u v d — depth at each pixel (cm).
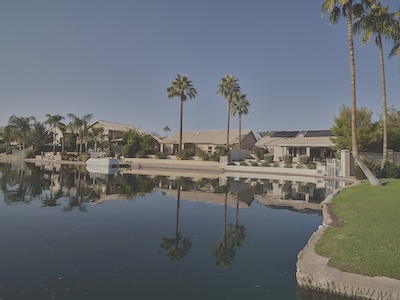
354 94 1667
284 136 4712
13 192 1520
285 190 1812
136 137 4859
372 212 891
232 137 5309
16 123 5916
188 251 656
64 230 813
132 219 966
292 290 472
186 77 4347
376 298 420
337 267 490
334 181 2403
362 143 2722
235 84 4422
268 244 717
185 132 5884
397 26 2095
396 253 532
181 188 1848
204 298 441
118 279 502
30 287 468
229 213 1094
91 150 5366
